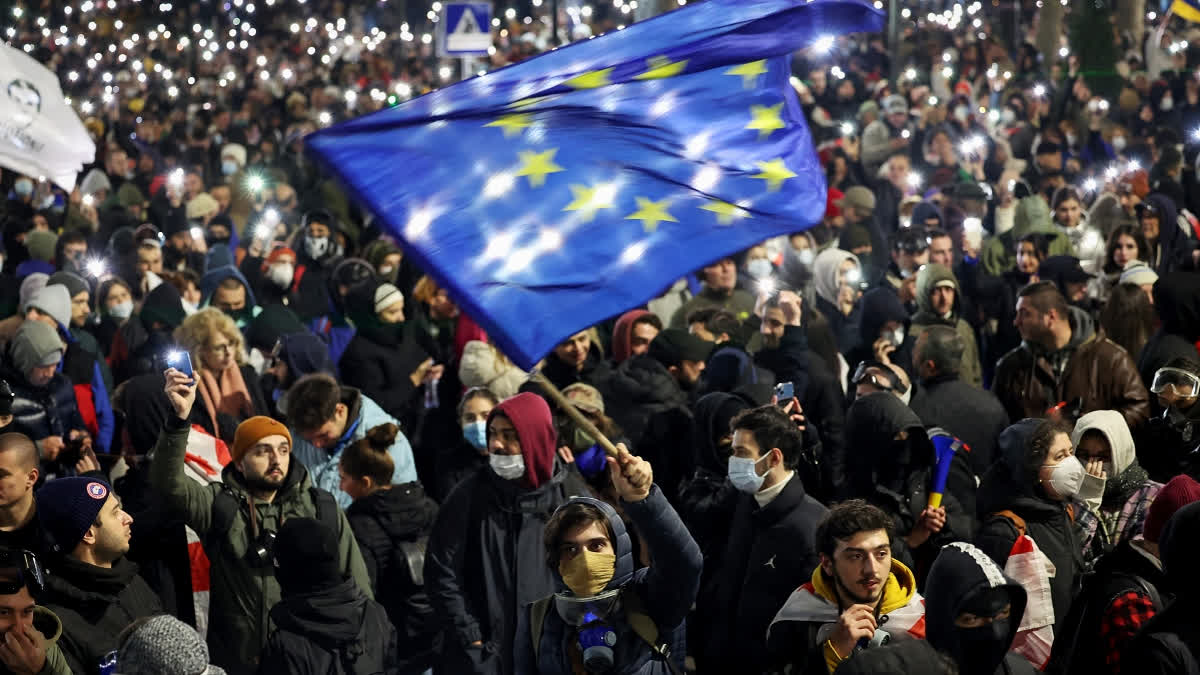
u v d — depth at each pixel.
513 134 3.95
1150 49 26.91
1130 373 7.09
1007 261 12.03
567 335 3.83
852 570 4.42
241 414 7.76
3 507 5.05
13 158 8.92
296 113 24.02
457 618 5.61
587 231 3.94
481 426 6.96
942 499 6.01
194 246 13.05
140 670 3.71
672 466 7.30
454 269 3.78
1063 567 5.43
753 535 5.45
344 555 5.73
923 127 20.78
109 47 35.75
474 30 17.20
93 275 11.39
